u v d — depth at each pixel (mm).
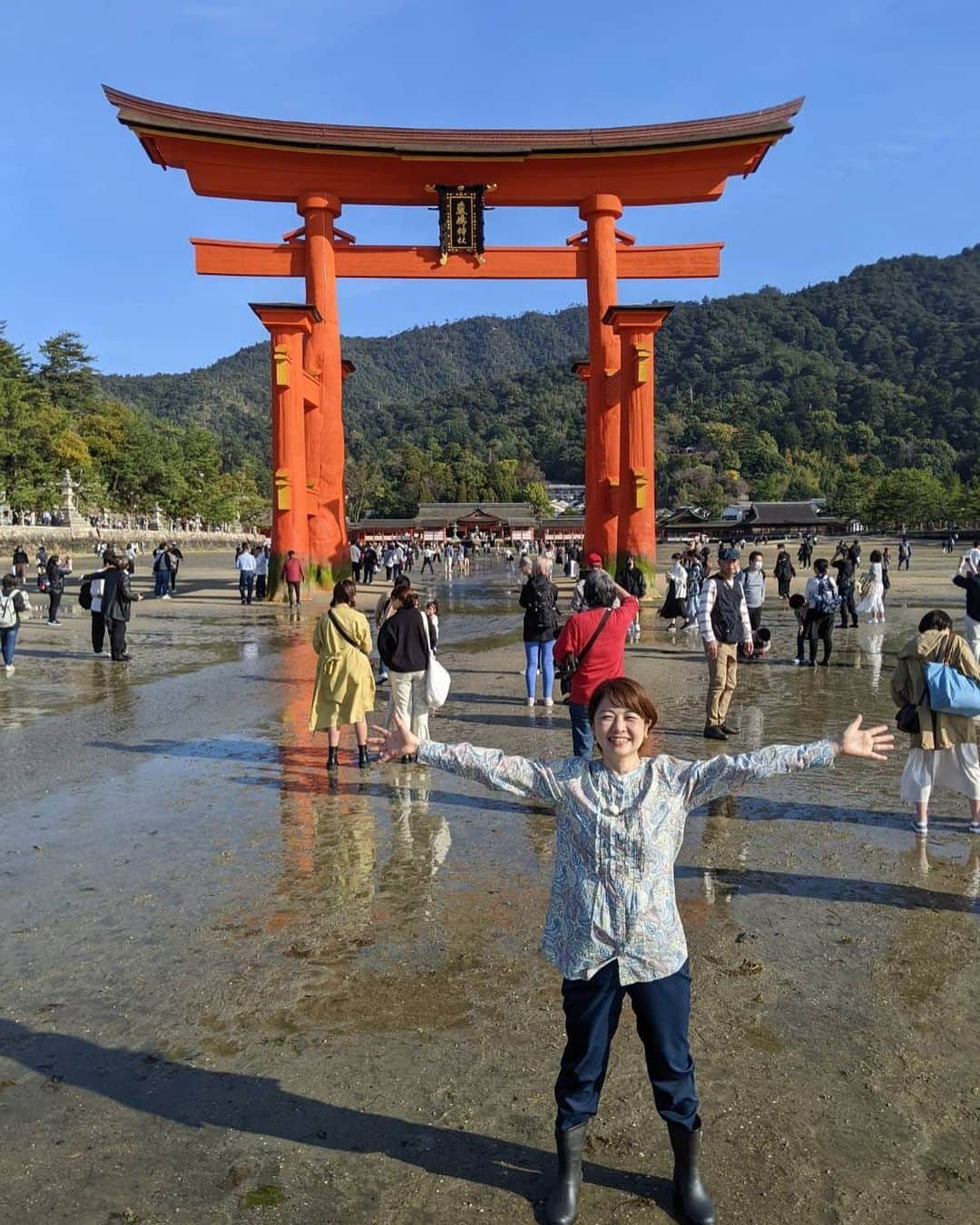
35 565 52625
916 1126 3135
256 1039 3717
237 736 9781
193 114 25938
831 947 4570
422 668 8484
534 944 4621
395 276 28672
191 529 105938
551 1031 3777
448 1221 2693
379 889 5375
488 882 5488
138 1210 2742
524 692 12562
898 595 31859
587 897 2680
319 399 28000
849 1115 3193
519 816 6887
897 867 5719
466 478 173125
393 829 6535
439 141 27297
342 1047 3650
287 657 16219
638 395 26781
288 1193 2814
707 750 8945
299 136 26500
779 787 7711
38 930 4793
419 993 4109
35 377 91625
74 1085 3396
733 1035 3727
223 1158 2982
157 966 4371
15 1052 3627
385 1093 3338
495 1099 3301
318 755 8906
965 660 6180
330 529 28484
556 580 45094
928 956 4473
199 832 6469
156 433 124938
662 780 2752
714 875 5594
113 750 9078
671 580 20344
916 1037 3715
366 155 26812
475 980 4230
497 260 28906
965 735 6223
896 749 9195
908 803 7000
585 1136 3070
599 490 28812
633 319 26375
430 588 38094
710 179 28000
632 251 28891
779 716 10750
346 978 4250
